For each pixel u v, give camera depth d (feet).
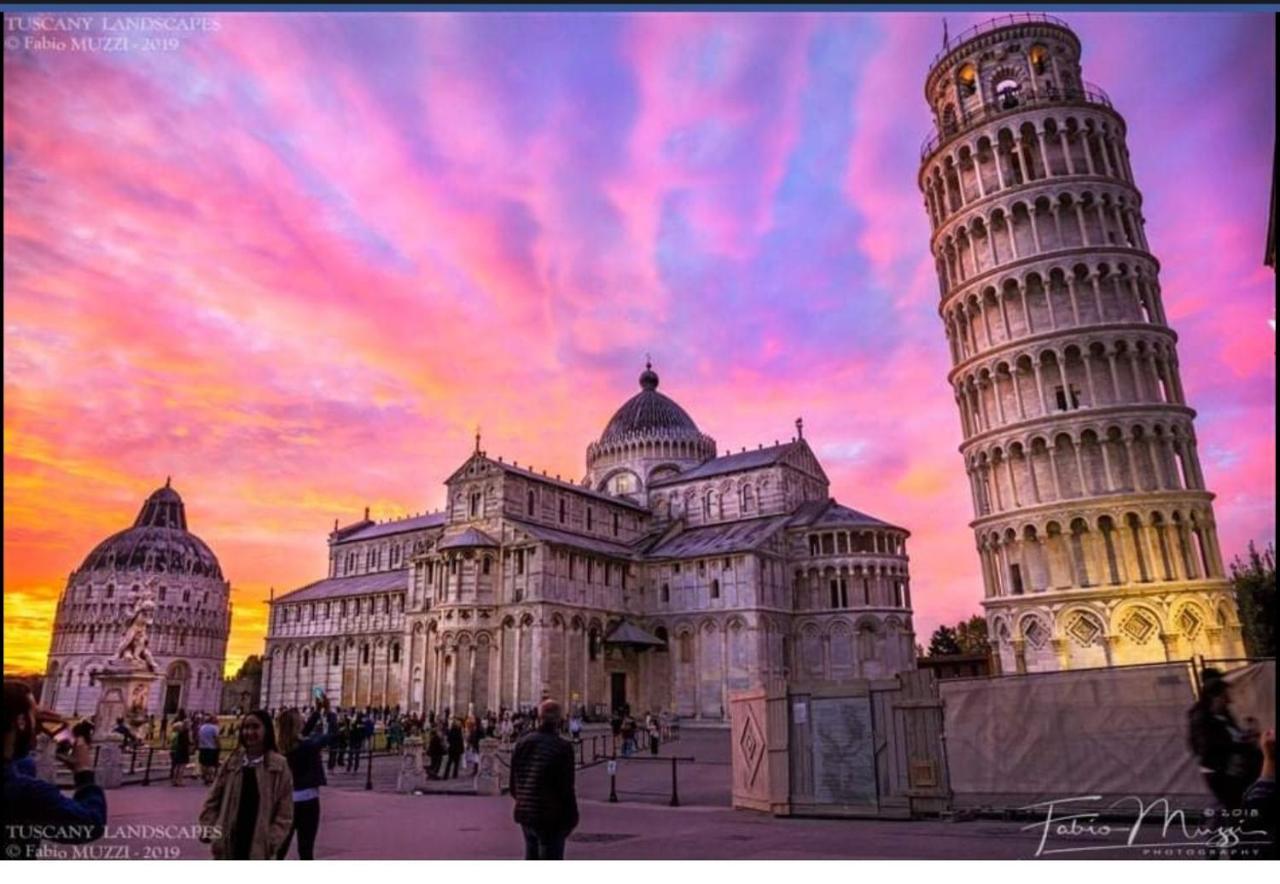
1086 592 164.76
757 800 85.10
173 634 435.53
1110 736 67.72
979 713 73.36
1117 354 178.19
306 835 46.29
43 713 27.78
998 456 187.93
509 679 264.93
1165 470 170.30
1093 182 189.16
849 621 293.64
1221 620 157.89
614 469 378.73
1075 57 208.44
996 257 196.34
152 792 99.60
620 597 299.99
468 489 298.76
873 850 56.13
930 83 225.76
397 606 366.43
